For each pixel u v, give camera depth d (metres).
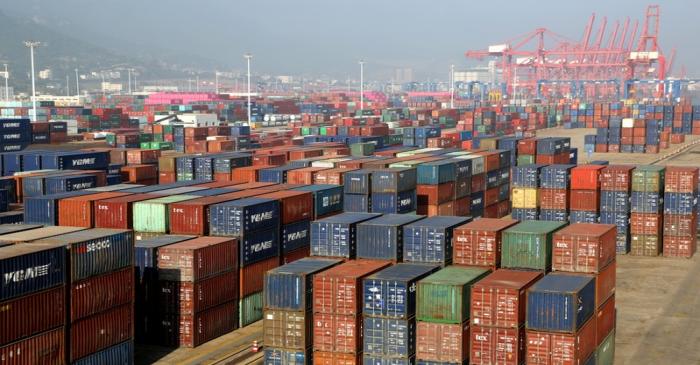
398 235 47.84
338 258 49.06
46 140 137.25
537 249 45.31
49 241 41.25
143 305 49.72
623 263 73.62
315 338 40.84
